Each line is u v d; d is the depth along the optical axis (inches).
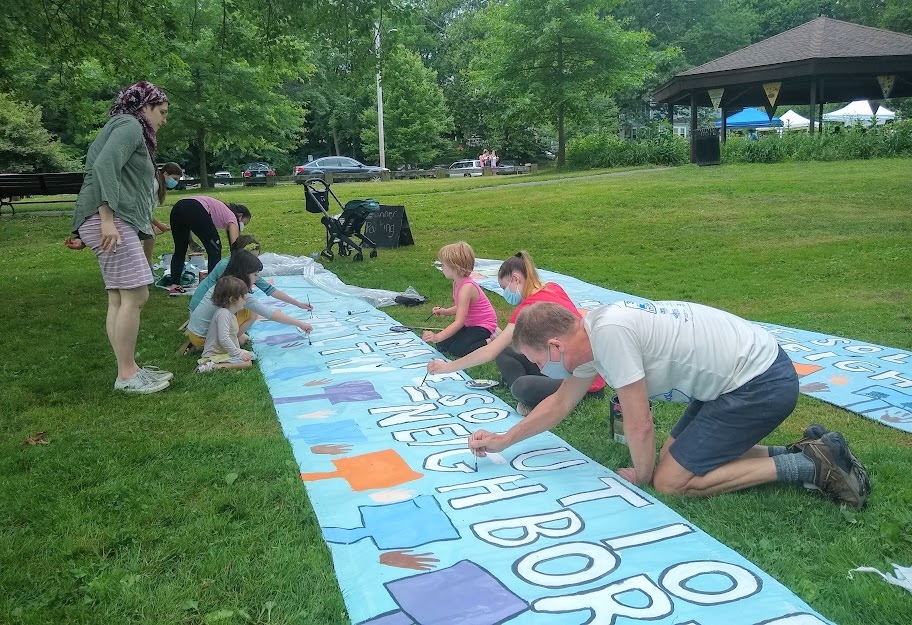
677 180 673.0
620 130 1980.8
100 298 319.3
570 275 355.3
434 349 221.3
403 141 1750.7
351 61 382.0
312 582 97.7
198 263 380.8
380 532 109.7
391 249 441.4
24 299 318.7
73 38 388.8
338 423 159.6
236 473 131.2
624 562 99.2
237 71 1081.4
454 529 110.0
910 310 262.2
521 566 99.0
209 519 115.5
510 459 137.2
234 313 213.9
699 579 94.7
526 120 1072.8
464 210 583.2
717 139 837.2
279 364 208.7
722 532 109.2
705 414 118.3
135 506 121.6
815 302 282.2
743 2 2365.9
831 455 115.6
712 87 902.4
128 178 182.2
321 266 374.0
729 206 533.6
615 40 972.6
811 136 846.5
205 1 957.2
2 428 161.8
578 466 132.8
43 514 119.6
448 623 87.0
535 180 811.4
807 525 111.0
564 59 1013.2
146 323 266.7
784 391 114.0
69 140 1429.6
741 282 326.0
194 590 96.8
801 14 2369.6
